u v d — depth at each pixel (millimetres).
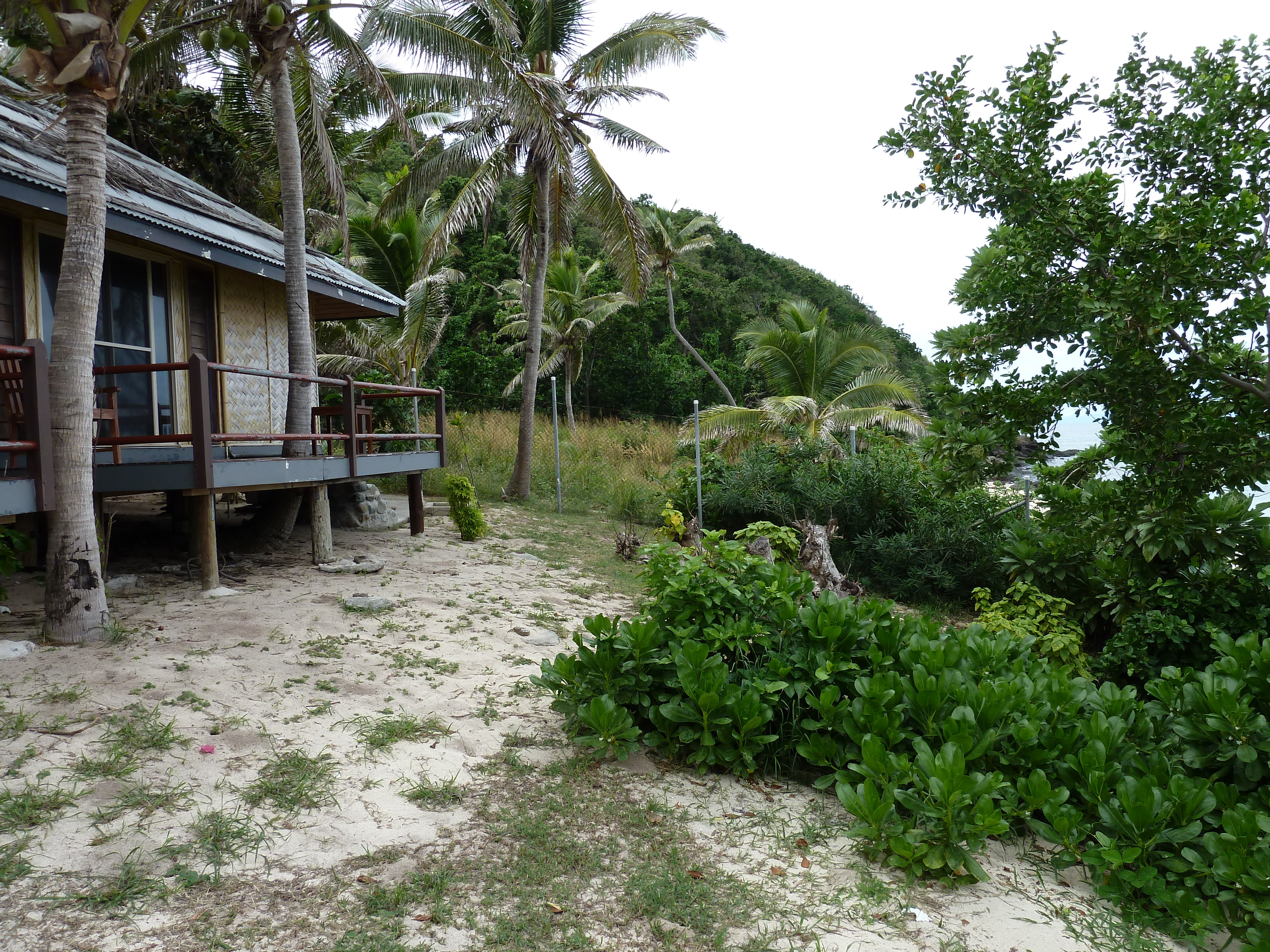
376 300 11703
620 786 4180
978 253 6824
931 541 11555
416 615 6691
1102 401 6277
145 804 3484
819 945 2957
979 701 4273
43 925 2721
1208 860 3607
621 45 16219
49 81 5016
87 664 4828
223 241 8492
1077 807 4031
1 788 3459
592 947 2883
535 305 16422
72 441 5141
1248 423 5883
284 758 4016
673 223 31828
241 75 14344
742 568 5461
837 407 19703
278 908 2943
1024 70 6227
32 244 7773
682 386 36250
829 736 4438
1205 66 6008
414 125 19141
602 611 7801
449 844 3471
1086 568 9219
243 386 10508
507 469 18609
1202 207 5496
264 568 8062
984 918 3277
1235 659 4617
